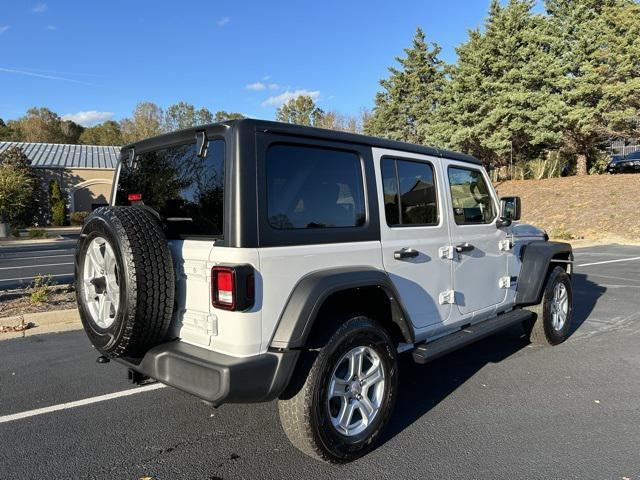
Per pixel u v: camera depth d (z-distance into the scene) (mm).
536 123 23406
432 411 3918
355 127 57531
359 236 3312
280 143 2963
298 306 2838
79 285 3328
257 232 2777
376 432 3260
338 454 3035
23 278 10922
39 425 3697
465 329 4355
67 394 4289
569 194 22094
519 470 3037
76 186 33781
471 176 4547
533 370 4836
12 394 4281
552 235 16766
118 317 2865
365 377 3234
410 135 32000
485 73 25172
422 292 3781
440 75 30594
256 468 3098
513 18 23969
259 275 2762
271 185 2889
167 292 2906
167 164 3398
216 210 2924
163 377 2930
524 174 28203
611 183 22188
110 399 4184
